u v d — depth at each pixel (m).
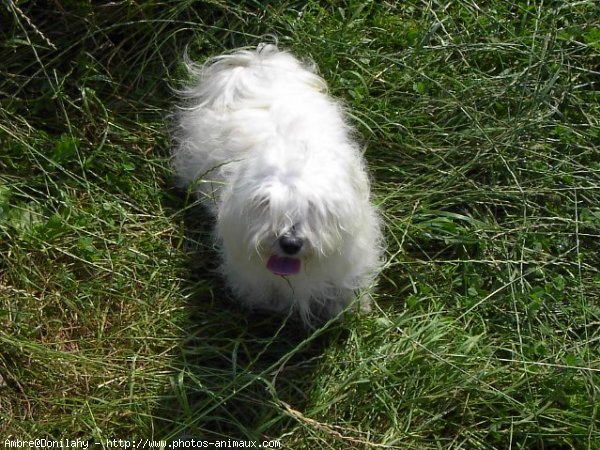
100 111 1.53
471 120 1.50
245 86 1.38
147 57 1.56
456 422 1.29
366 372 1.30
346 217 1.22
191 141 1.43
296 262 1.21
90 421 1.27
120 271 1.41
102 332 1.36
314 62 1.52
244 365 1.33
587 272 1.42
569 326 1.36
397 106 1.54
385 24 1.62
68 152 1.47
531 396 1.28
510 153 1.49
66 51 1.53
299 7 1.61
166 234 1.45
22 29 1.50
